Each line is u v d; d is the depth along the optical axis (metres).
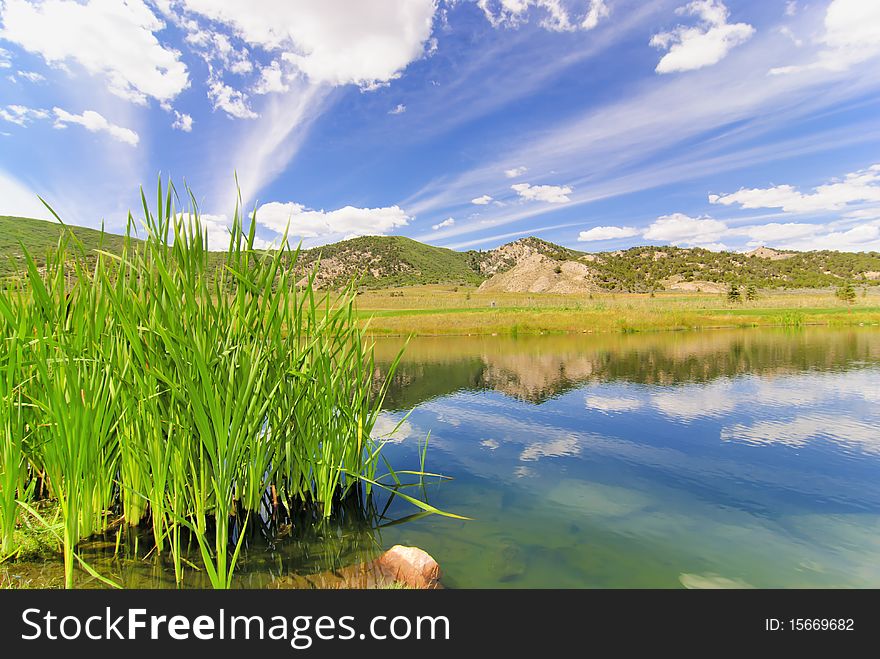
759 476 4.86
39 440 3.11
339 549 3.32
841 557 3.22
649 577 2.99
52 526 2.88
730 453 5.62
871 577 2.98
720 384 10.13
